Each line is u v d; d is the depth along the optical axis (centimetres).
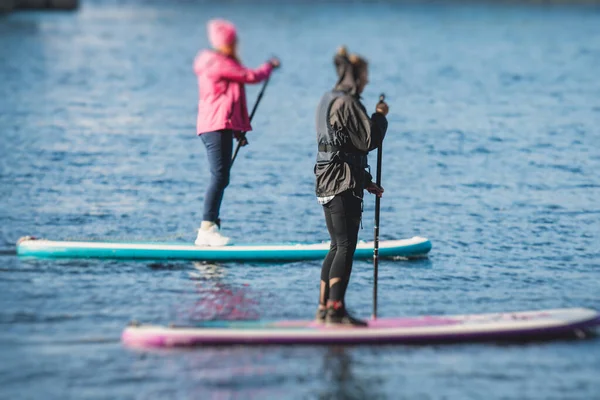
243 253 3691
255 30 18975
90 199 4834
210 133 3644
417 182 5347
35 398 2369
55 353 2659
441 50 14725
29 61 12212
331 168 2777
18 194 4900
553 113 8138
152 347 2695
